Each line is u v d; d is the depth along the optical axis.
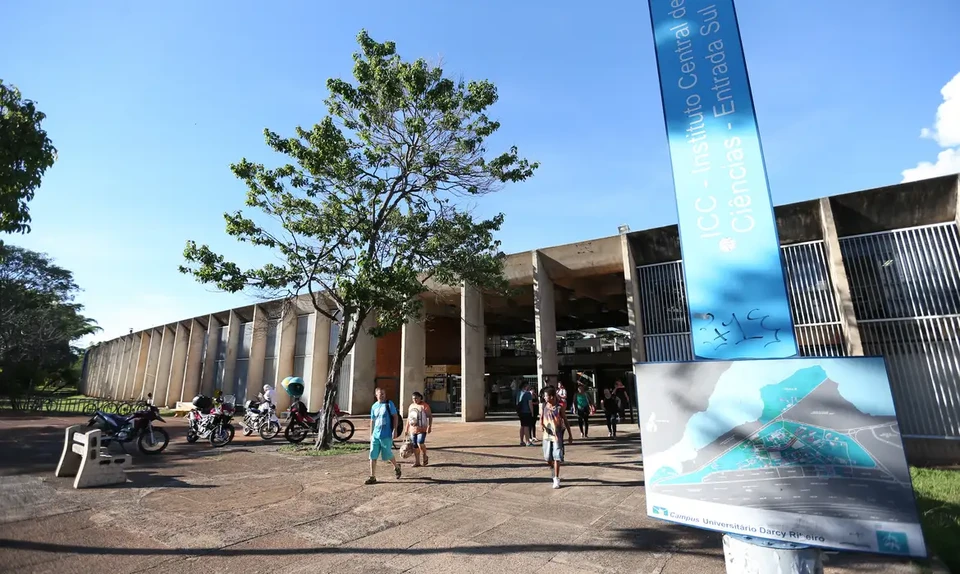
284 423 17.11
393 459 8.36
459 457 10.72
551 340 17.98
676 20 3.95
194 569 4.48
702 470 3.03
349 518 6.11
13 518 6.01
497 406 30.22
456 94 12.77
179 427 19.00
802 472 2.74
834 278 11.77
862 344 11.48
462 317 19.94
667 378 3.28
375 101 12.54
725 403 3.03
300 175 12.41
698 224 3.49
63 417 24.03
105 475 7.93
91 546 5.05
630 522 5.85
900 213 11.62
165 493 7.40
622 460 10.05
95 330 58.31
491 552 4.90
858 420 2.64
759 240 3.25
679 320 14.72
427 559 4.73
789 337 3.03
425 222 13.56
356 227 12.76
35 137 7.78
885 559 4.51
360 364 24.36
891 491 2.50
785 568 2.78
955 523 5.35
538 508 6.51
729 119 3.54
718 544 5.03
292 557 4.79
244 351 30.00
